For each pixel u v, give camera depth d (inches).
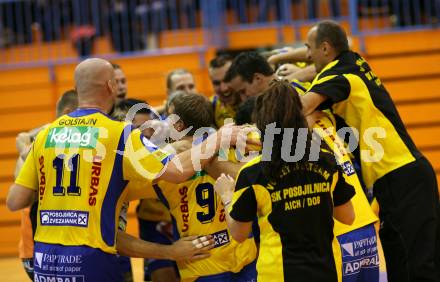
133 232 658.2
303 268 233.9
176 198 286.8
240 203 240.1
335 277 239.1
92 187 262.1
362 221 281.0
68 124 270.8
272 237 239.0
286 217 237.3
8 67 713.0
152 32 729.0
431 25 674.2
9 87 713.0
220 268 283.4
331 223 243.1
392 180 304.7
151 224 374.6
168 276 370.6
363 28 701.9
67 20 749.3
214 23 714.8
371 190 322.3
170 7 727.7
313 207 239.0
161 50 701.9
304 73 341.4
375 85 310.3
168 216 368.8
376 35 673.6
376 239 286.5
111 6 733.9
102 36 748.0
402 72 671.8
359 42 673.0
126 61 701.3
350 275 275.7
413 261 301.3
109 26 734.5
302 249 236.5
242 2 735.1
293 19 739.4
